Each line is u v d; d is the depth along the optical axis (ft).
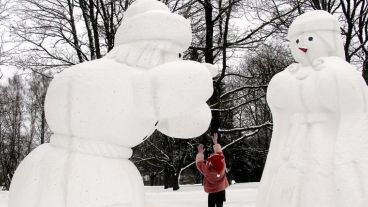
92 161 11.14
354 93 16.74
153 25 11.99
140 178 11.92
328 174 16.47
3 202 27.53
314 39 18.42
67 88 11.19
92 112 11.03
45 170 11.13
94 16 50.57
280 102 18.60
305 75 18.04
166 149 80.79
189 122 12.22
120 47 12.19
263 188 18.38
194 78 11.38
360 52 57.00
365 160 16.40
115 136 11.34
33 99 110.01
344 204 15.85
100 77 11.23
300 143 17.46
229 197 42.52
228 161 95.66
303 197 16.51
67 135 11.42
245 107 109.40
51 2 51.24
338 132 16.79
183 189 67.67
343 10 50.52
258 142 104.01
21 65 50.57
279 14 50.90
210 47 52.03
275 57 88.99
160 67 11.55
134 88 11.41
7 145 113.29
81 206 10.63
